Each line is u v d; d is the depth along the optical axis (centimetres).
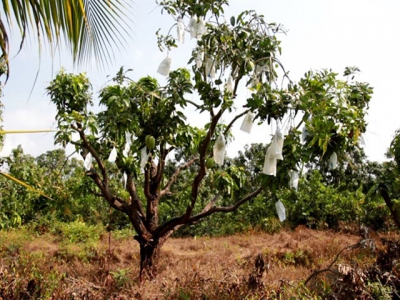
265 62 388
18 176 588
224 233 1230
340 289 382
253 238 1062
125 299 407
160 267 608
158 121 422
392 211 557
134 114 420
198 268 541
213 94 388
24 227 1099
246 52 384
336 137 359
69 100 532
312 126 338
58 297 400
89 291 409
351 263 448
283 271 576
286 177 379
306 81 359
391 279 411
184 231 1274
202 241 1050
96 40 224
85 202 1278
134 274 559
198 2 390
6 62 190
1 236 925
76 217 1276
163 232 545
